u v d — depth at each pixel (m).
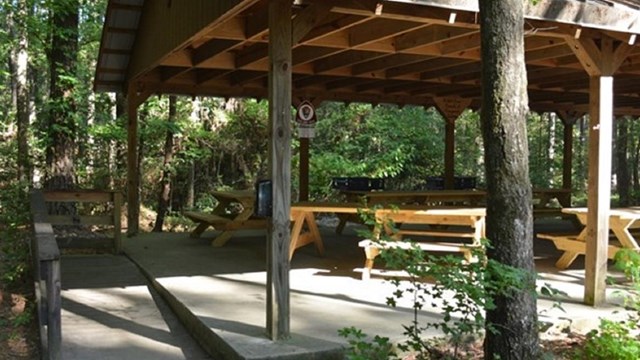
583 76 8.24
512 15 3.29
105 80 8.80
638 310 4.17
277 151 3.82
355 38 5.68
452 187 11.24
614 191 20.30
